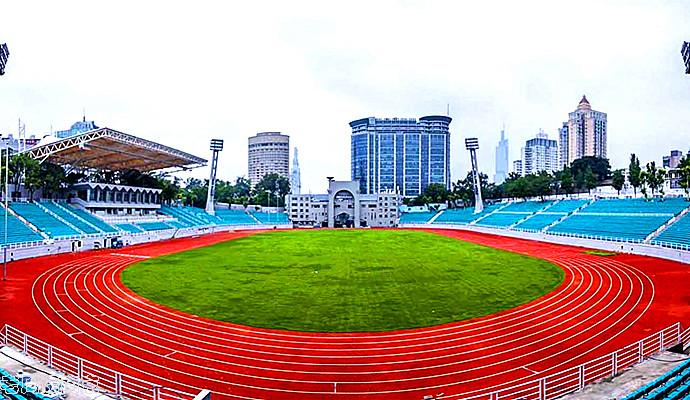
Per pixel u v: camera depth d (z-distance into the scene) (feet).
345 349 71.92
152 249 207.41
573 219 266.57
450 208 452.35
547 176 383.65
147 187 314.76
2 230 183.11
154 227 281.13
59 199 260.21
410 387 58.95
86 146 227.81
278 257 177.78
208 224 349.82
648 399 43.83
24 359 59.62
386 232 322.96
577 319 86.89
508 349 71.36
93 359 67.62
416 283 121.80
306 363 66.74
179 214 344.90
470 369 64.08
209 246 222.69
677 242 176.45
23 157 223.51
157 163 293.64
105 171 310.04
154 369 64.39
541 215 303.89
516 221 311.47
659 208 237.04
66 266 151.94
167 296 106.93
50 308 95.45
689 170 242.78
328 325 83.71
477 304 98.48
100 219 250.37
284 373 63.41
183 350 71.67
